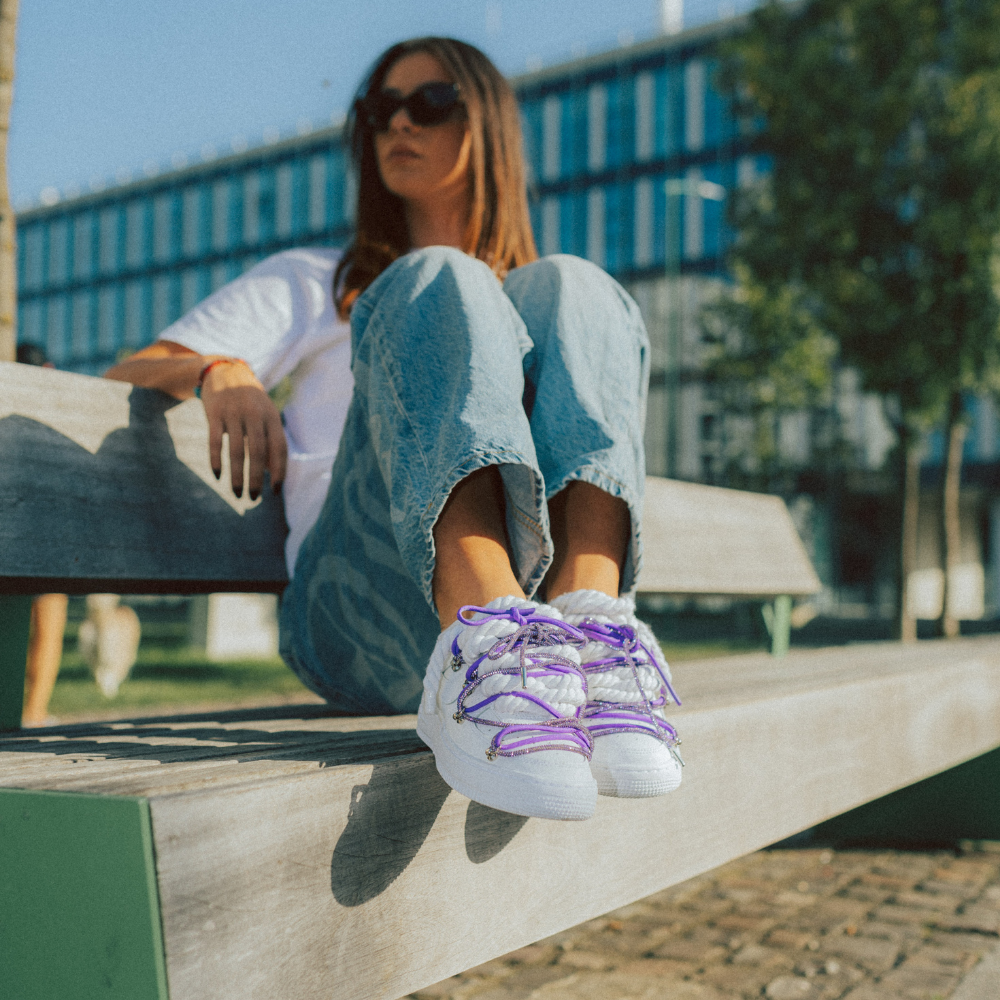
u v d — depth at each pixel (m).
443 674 0.96
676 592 3.00
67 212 49.25
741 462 21.25
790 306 16.20
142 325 46.62
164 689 7.72
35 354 5.23
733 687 1.78
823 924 2.92
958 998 2.33
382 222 1.95
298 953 0.75
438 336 1.09
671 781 0.98
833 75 14.73
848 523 31.20
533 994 2.36
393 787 0.87
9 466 1.34
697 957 2.63
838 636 18.73
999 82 14.03
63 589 1.55
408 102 1.83
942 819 3.89
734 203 16.44
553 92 36.28
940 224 13.94
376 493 1.28
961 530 34.06
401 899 0.86
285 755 0.94
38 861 0.70
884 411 15.70
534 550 1.06
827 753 1.66
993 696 2.56
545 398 1.17
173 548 1.58
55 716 5.55
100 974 0.67
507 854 0.99
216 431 1.42
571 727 0.90
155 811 0.66
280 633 1.52
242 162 43.88
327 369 1.70
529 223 2.01
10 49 2.40
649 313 33.81
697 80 33.53
